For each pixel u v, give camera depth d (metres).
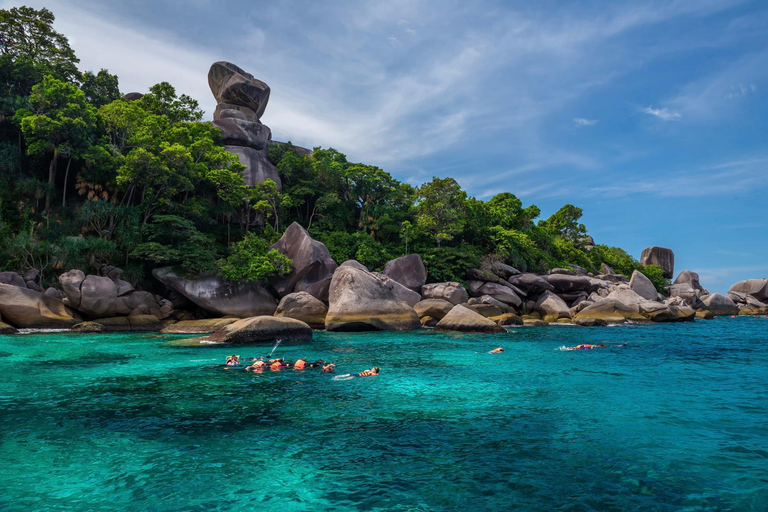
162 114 53.97
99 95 53.78
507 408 9.61
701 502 5.38
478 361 16.02
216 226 45.66
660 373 13.79
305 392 11.04
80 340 21.69
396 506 5.23
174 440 7.48
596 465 6.52
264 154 57.84
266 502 5.33
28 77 43.59
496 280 44.53
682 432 8.03
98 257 32.72
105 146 40.41
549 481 5.96
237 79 64.12
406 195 59.78
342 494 5.55
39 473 6.13
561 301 40.69
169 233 35.75
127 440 7.47
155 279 35.06
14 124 38.28
